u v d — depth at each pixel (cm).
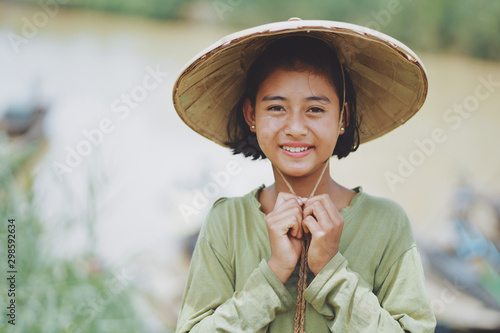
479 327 378
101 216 401
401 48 159
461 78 768
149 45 712
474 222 471
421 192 584
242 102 192
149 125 579
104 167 399
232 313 159
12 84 587
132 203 478
